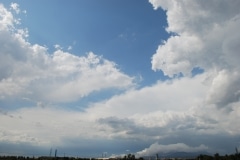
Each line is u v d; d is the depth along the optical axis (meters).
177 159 142.12
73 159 145.75
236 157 112.38
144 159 154.38
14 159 144.00
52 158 147.50
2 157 151.00
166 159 149.00
